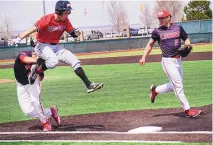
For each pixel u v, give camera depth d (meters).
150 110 9.05
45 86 14.97
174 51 7.80
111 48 37.69
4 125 8.35
